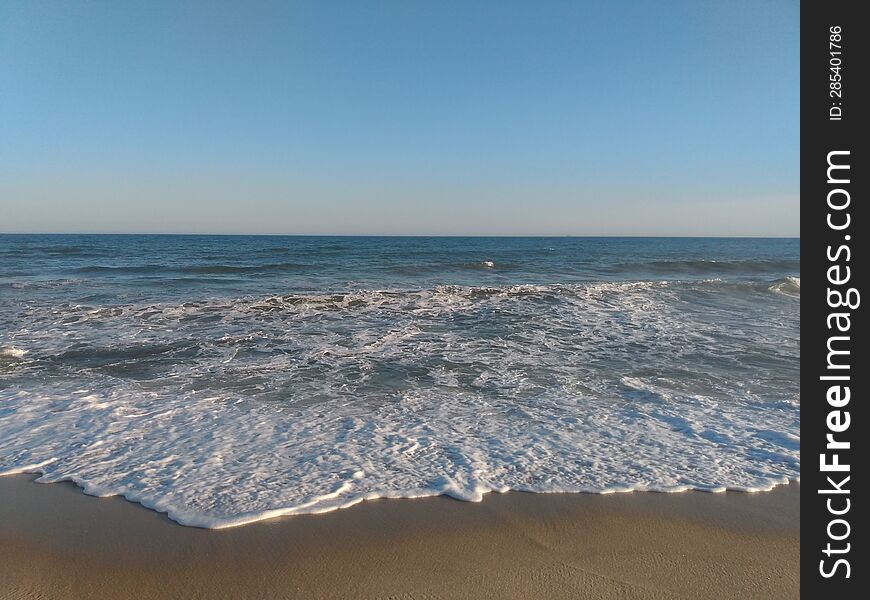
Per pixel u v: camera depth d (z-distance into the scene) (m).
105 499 3.52
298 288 14.59
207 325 9.23
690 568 2.92
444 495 3.63
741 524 3.35
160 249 36.28
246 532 3.15
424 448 4.41
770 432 4.85
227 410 5.31
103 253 30.50
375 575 2.80
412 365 7.08
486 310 11.05
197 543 3.04
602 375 6.71
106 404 5.43
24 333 8.40
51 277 16.45
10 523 3.22
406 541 3.10
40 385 6.02
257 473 3.91
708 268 24.02
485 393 5.97
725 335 9.17
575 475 3.96
